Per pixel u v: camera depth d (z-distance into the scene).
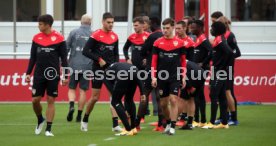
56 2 74.94
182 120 41.78
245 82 55.34
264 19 75.94
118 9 74.94
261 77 55.25
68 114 44.78
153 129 40.41
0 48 73.56
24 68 56.66
